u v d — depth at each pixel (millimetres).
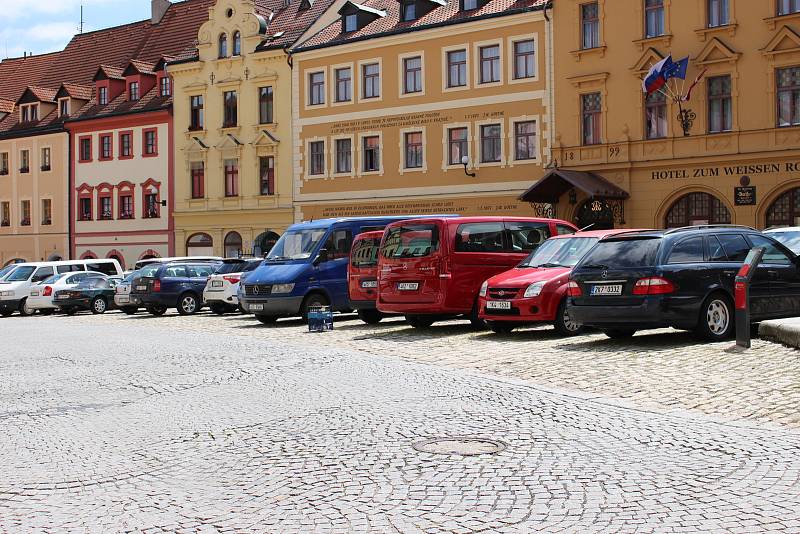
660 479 7250
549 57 41312
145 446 9211
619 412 9984
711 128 37375
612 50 39469
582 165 40344
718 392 10859
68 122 62250
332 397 11625
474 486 7180
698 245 15523
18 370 16047
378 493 7082
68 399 12492
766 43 35812
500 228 20719
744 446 8250
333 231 26078
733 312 15531
